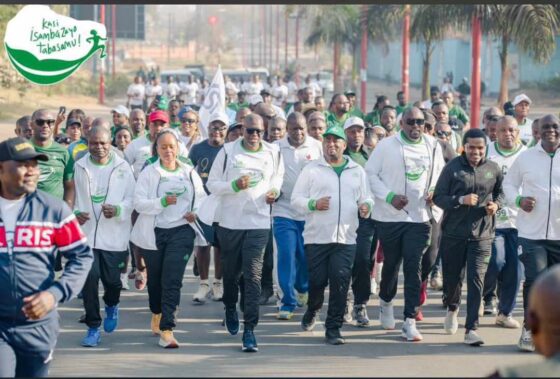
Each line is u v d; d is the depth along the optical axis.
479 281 11.16
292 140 12.79
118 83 74.19
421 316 12.61
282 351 10.91
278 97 44.00
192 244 11.13
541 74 61.16
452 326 11.81
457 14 28.64
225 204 11.18
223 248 11.26
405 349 11.02
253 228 11.07
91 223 11.15
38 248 7.23
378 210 11.69
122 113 17.02
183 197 11.09
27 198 7.30
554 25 25.80
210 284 14.89
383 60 94.88
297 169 12.73
